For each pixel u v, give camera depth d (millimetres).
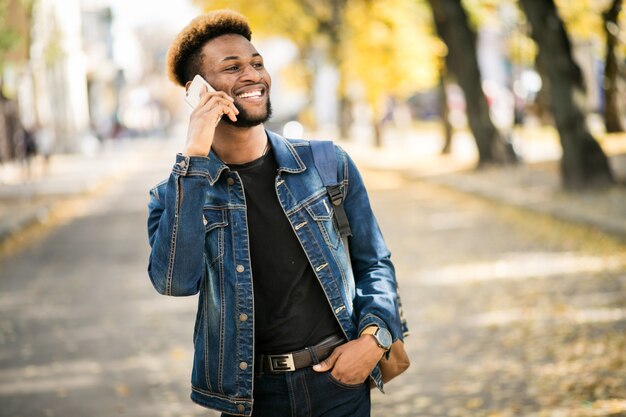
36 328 8852
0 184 28969
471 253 12352
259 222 2738
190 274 2621
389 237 14641
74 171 34562
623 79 28375
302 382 2707
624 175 19391
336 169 2820
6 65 20594
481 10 27250
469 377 6406
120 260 13398
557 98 17797
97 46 74438
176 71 2826
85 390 6543
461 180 23438
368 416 2828
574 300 8789
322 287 2715
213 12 2775
